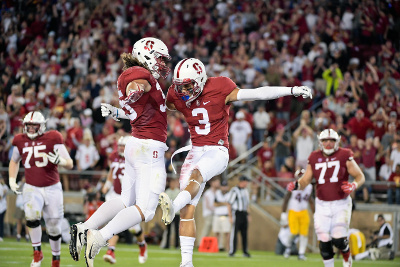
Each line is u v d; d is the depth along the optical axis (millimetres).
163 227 58500
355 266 41781
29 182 30672
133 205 22703
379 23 74000
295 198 47031
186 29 80500
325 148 31688
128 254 45812
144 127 22906
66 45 75812
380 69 69250
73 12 79812
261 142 61469
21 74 71875
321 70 65750
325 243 31578
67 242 52250
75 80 71312
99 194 52688
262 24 77938
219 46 75062
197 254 49688
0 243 49625
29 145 30641
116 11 81812
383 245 48375
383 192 54375
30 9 79875
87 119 63219
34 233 30734
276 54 70625
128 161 23078
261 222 56906
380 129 57312
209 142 23547
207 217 54438
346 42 72125
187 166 23594
